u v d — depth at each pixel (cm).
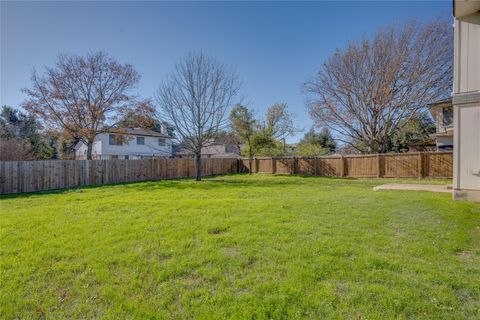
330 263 290
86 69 1730
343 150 2867
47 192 988
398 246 337
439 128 1603
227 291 243
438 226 424
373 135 1788
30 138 2502
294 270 277
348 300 222
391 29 1645
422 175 1355
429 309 209
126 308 223
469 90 634
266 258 309
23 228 447
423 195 734
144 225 454
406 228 414
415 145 2169
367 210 543
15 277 278
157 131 3142
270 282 254
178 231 416
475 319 197
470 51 634
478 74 625
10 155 1592
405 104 1675
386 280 253
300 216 499
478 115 624
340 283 250
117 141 2139
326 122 1927
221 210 561
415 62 1620
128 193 898
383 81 1669
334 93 1848
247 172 2045
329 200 668
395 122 1755
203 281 264
